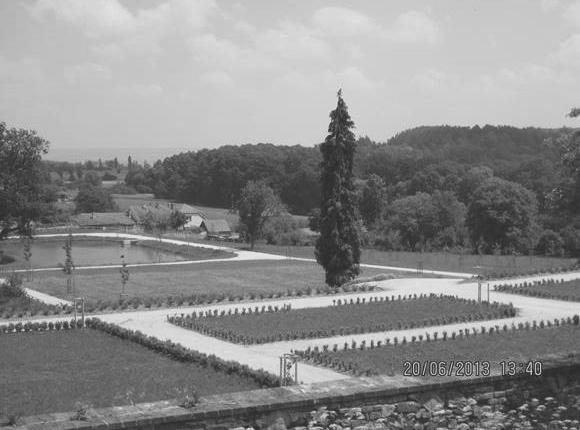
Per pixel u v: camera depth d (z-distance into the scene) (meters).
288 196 198.50
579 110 34.97
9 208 74.50
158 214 159.38
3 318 46.84
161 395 27.84
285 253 101.38
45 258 98.75
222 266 84.00
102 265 86.44
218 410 17.50
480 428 18.81
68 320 45.91
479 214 107.06
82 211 193.75
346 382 19.53
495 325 45.62
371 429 18.31
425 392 19.52
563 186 36.38
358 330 42.88
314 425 18.16
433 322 45.62
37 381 30.52
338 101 63.34
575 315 46.34
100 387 29.25
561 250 99.81
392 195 177.25
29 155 74.94
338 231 63.66
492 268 80.94
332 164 63.59
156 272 77.94
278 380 28.91
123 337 40.41
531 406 20.30
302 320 45.66
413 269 80.50
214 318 46.44
